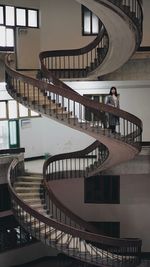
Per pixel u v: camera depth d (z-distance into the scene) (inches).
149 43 699.4
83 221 630.5
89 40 720.3
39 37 723.4
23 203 508.1
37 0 719.1
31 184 593.3
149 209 719.1
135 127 617.6
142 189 713.6
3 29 684.1
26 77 511.8
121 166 673.6
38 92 517.7
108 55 535.8
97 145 633.6
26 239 681.6
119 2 410.6
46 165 612.7
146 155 668.7
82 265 655.8
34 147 757.3
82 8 715.4
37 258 695.7
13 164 590.9
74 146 755.4
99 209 722.2
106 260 542.0
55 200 582.9
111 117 540.7
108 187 716.7
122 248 587.5
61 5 717.9
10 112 729.6
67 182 712.4
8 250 660.7
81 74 639.8
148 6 693.9
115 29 456.4
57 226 502.0
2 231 655.8
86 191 717.9
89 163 667.4
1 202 647.1
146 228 723.4
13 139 737.6
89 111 569.6
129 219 722.8
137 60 699.4
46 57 643.5
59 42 723.4
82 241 540.4
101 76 701.9
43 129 761.0
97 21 714.2
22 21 706.2
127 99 724.0
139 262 598.2
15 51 694.5
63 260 692.7
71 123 517.0
